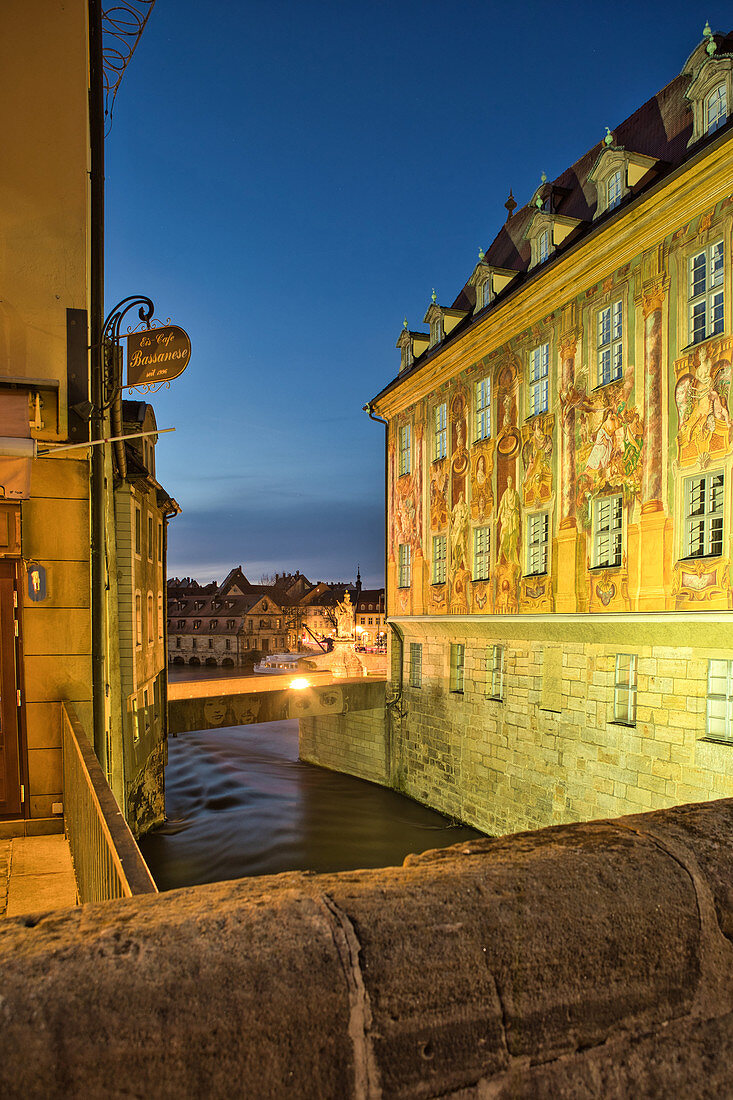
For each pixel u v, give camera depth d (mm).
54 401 7648
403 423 25641
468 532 20797
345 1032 1072
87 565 7676
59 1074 919
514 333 18703
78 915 1193
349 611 60656
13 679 7449
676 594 13297
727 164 12180
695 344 13141
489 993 1193
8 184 7656
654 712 13992
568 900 1332
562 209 20344
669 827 1692
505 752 18938
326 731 29516
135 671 15344
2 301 7617
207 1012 995
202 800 24422
